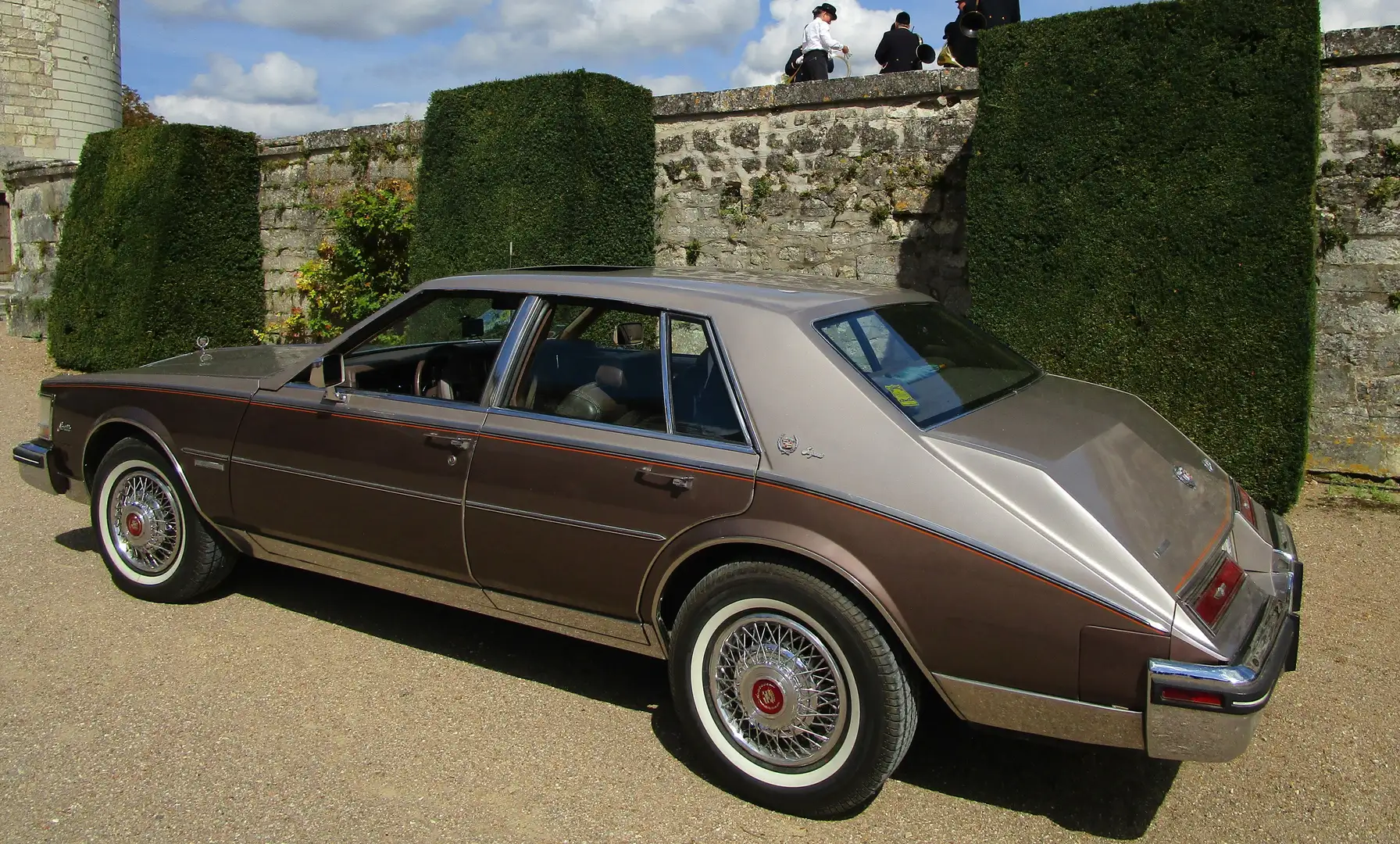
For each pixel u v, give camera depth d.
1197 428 6.25
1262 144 5.96
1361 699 3.91
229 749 3.46
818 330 3.33
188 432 4.43
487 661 4.23
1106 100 6.37
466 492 3.71
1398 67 6.29
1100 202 6.43
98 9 20.94
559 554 3.53
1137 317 6.37
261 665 4.12
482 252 9.06
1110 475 3.08
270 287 12.23
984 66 6.78
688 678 3.29
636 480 3.34
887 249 8.42
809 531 3.02
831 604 2.99
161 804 3.12
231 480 4.32
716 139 9.12
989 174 6.80
